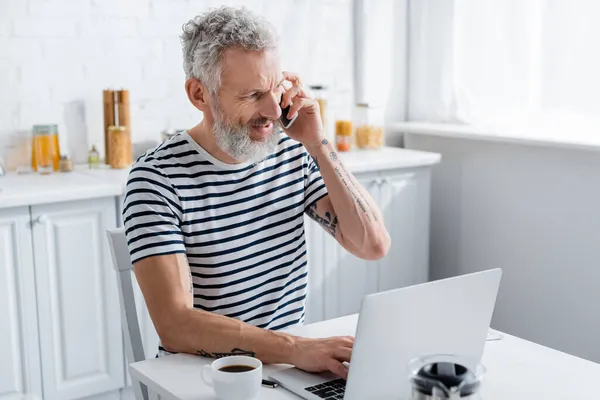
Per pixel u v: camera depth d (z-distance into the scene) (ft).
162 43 10.32
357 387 4.26
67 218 8.61
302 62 11.51
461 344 4.62
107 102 9.73
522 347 5.48
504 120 11.12
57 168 9.53
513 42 10.85
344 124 11.40
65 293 8.70
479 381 3.84
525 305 10.95
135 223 5.41
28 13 9.37
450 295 4.42
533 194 10.63
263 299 6.03
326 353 4.82
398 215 11.18
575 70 10.22
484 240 11.43
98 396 9.20
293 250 6.14
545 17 10.43
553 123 10.56
